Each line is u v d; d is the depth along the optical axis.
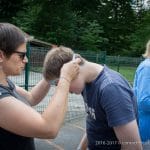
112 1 44.72
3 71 2.30
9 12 41.53
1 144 2.22
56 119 2.16
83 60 2.76
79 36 38.75
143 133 3.39
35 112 2.19
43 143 6.78
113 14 44.78
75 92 2.71
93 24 39.06
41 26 39.03
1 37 2.23
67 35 38.16
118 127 2.63
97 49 38.75
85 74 2.71
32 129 2.13
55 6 39.72
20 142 2.26
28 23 38.81
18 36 2.28
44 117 2.16
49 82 2.79
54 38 37.91
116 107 2.61
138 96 3.40
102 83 2.69
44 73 2.66
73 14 40.22
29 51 8.13
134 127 2.64
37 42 28.14
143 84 3.36
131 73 15.97
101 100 2.67
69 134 7.52
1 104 2.14
